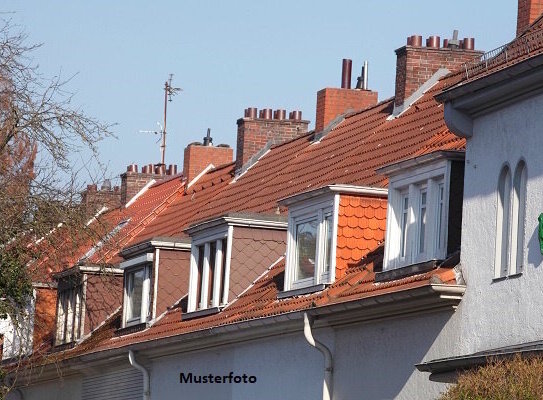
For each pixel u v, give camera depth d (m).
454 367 51.03
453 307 55.25
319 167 87.62
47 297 109.94
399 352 59.34
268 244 82.38
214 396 79.12
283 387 71.00
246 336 74.44
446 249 57.97
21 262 85.88
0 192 83.62
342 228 68.69
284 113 108.44
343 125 94.19
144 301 92.44
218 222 82.44
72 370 100.06
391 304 58.41
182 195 115.44
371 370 61.78
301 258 72.25
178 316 88.00
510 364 43.91
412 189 61.16
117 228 115.38
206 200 106.81
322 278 69.44
